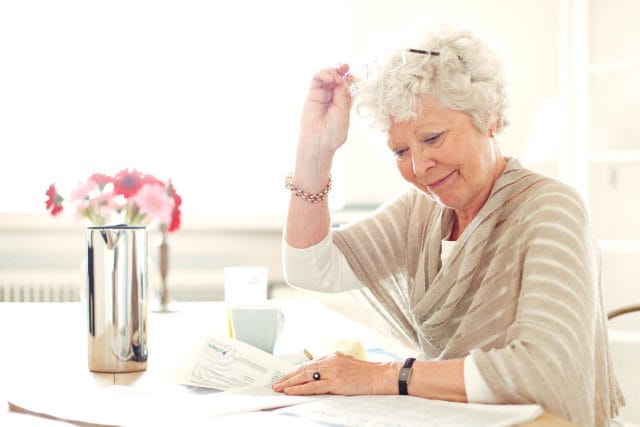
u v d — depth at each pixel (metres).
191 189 3.72
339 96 1.51
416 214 1.63
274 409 0.97
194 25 3.68
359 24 3.78
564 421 0.89
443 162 1.31
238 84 3.73
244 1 3.71
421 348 1.56
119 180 1.61
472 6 3.88
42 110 3.57
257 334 1.39
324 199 1.60
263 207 3.78
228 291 1.83
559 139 3.61
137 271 1.26
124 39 3.62
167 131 3.68
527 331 1.04
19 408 0.98
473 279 1.37
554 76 3.92
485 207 1.36
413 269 1.60
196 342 1.24
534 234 1.20
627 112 3.30
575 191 1.27
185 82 3.68
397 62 1.30
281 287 3.63
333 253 1.66
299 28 3.77
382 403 0.98
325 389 1.05
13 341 1.59
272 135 3.77
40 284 3.44
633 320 3.16
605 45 3.40
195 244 3.58
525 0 3.91
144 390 1.09
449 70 1.27
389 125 1.32
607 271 3.32
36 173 3.58
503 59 1.36
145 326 1.27
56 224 3.42
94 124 3.61
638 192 3.28
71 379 1.19
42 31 3.55
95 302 1.25
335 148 1.55
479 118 1.29
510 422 0.86
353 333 1.73
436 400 1.00
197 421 0.90
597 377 1.28
